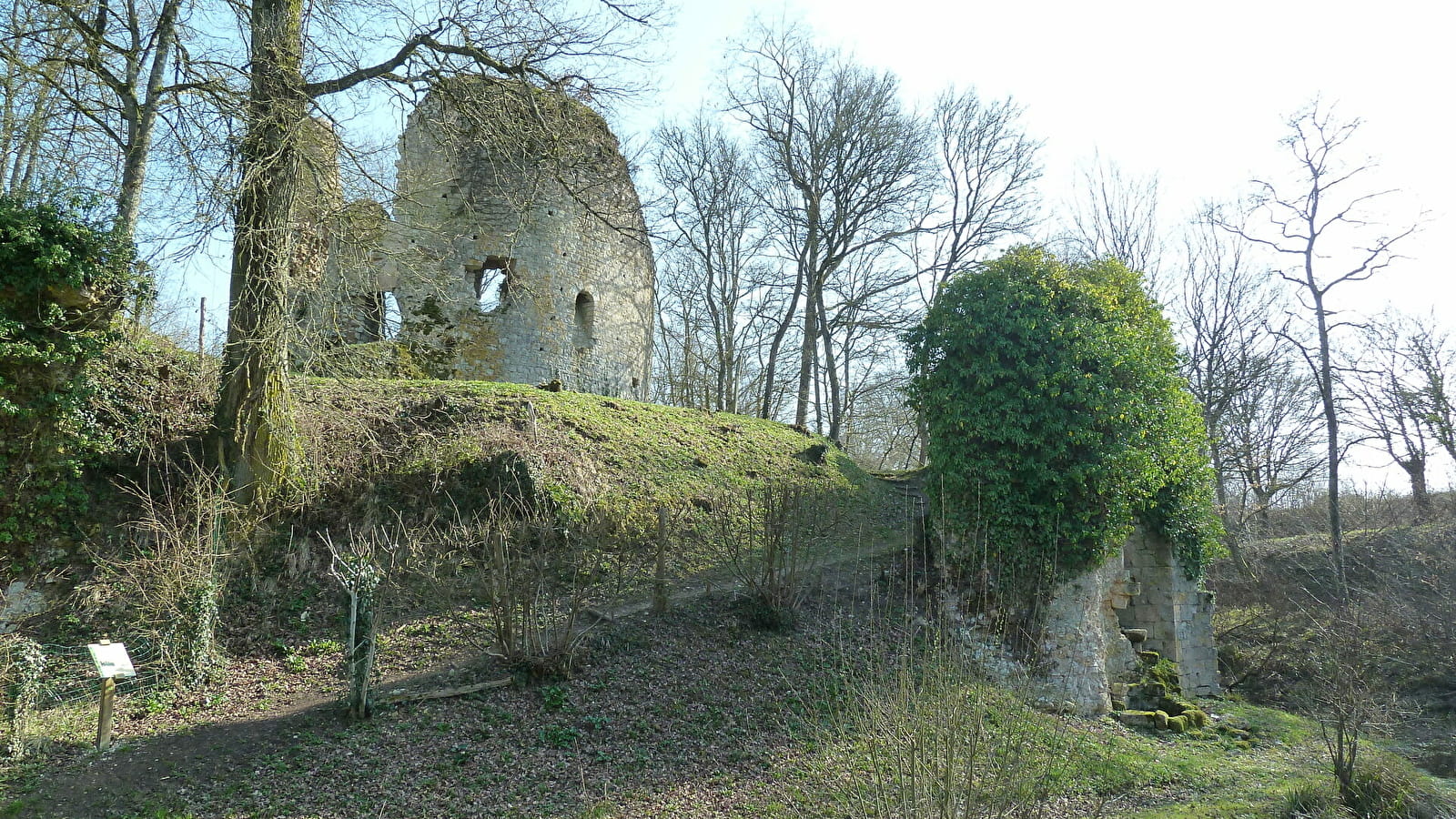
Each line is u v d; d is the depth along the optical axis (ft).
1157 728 33.68
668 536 35.91
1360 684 31.45
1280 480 77.41
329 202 34.55
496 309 59.47
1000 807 18.21
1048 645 33.40
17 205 29.60
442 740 23.03
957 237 78.13
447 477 35.29
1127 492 35.37
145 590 27.25
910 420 95.25
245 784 20.54
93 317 31.17
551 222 60.75
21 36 32.17
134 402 33.22
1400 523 67.10
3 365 28.86
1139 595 40.81
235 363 32.22
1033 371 35.65
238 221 31.63
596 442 42.73
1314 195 61.21
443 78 34.42
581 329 63.87
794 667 29.32
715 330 81.82
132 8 37.22
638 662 28.07
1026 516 34.94
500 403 42.04
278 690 25.54
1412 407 69.67
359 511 33.96
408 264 44.50
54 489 29.35
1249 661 47.55
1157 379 36.99
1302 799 25.57
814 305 73.51
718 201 81.41
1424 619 45.85
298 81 32.58
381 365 48.57
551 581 31.45
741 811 21.48
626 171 65.72
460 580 31.48
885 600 35.14
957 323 37.17
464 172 59.72
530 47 35.35
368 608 24.38
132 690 24.77
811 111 75.05
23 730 21.45
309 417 35.76
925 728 18.58
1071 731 29.58
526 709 24.80
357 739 22.65
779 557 34.73
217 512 29.09
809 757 24.12
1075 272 39.45
